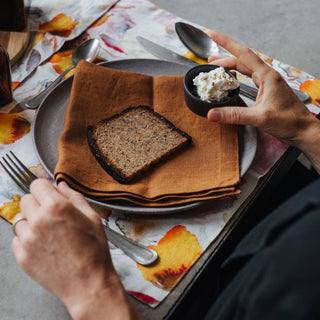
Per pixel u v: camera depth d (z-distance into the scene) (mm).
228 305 419
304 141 791
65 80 895
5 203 726
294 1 1408
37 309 621
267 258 356
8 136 834
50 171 722
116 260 654
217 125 829
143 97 884
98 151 755
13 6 1020
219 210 737
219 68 829
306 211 367
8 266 667
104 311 496
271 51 1204
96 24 1132
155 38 1106
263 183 812
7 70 846
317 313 310
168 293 620
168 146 775
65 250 513
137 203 689
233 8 1374
